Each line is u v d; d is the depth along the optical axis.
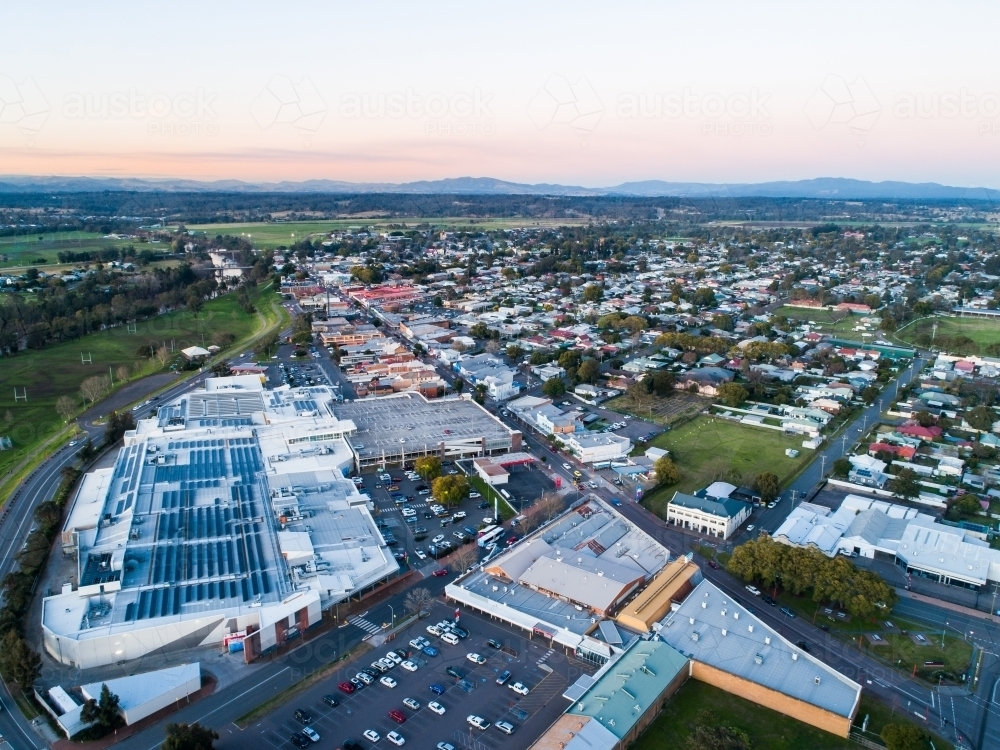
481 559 144.88
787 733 99.00
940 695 108.12
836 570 128.25
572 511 160.00
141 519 146.38
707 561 146.12
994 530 157.25
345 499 160.50
